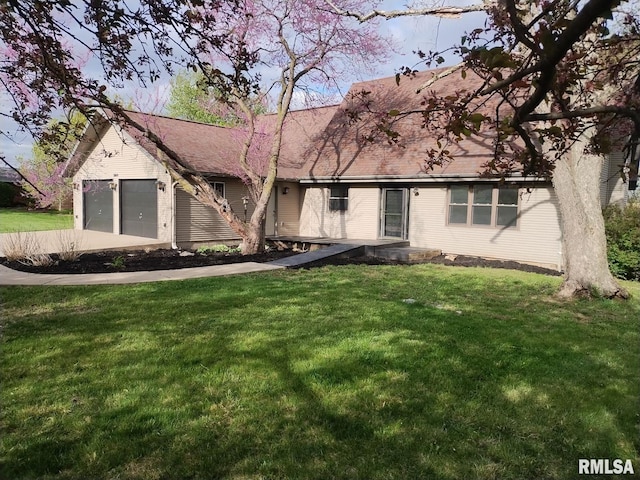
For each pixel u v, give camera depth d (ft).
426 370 13.34
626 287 29.30
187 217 46.93
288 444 9.41
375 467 8.70
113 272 30.55
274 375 12.80
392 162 47.62
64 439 9.52
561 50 4.91
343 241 46.96
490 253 41.88
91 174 55.72
